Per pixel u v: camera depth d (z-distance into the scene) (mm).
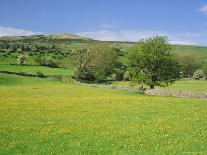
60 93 76250
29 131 35531
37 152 28109
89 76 139500
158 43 91938
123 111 49219
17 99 62031
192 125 39406
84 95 72812
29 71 145375
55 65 168125
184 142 31719
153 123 40594
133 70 93312
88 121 41438
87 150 28906
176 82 143125
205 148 29812
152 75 91625
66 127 37719
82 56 140250
